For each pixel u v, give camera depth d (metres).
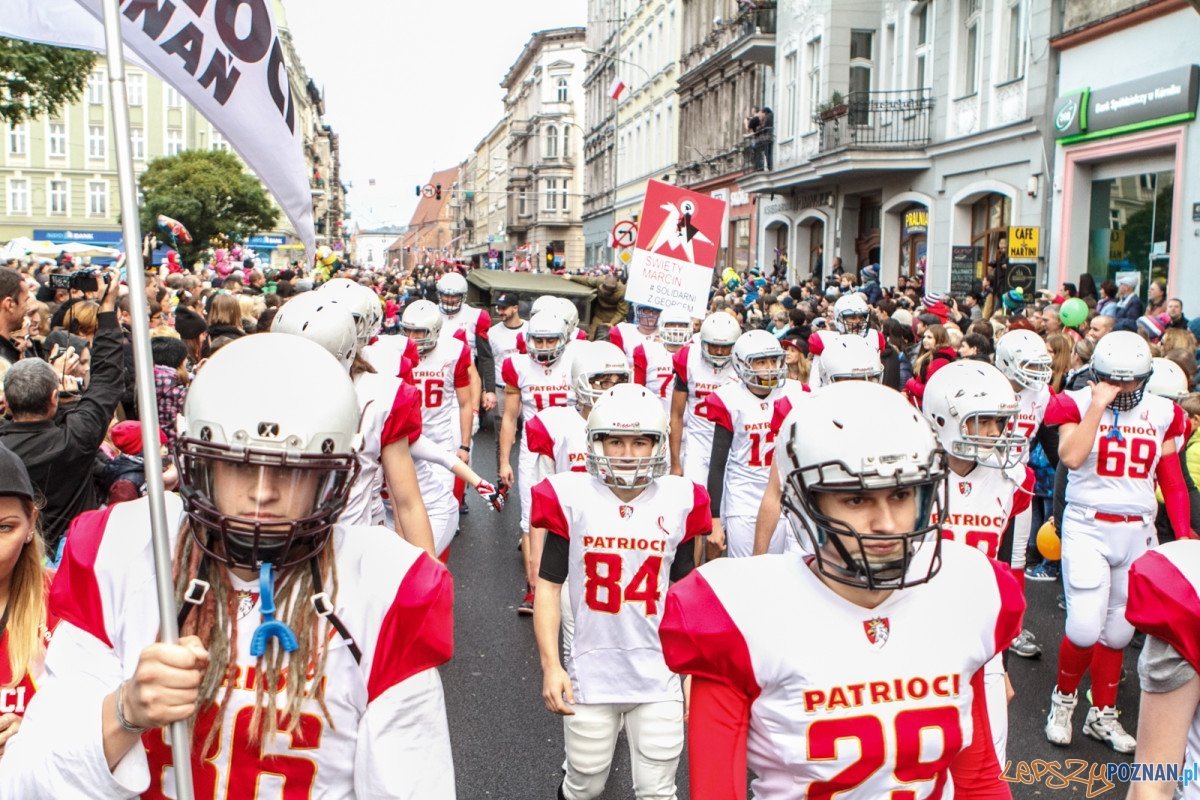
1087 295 15.02
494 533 9.91
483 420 16.52
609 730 4.26
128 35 3.71
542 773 5.08
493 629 7.16
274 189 4.19
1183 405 6.66
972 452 4.21
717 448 6.57
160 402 6.17
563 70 81.19
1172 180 15.46
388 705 2.10
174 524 2.17
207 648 2.08
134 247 2.13
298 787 2.09
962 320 14.22
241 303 11.04
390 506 6.27
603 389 6.34
